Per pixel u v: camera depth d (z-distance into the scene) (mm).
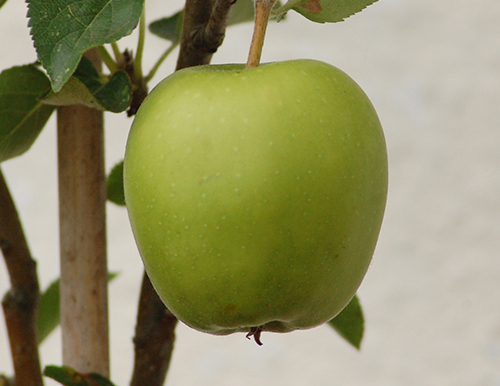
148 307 880
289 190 819
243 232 821
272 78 827
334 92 831
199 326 848
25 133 893
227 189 819
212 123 821
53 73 812
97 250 898
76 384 876
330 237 827
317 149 821
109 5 819
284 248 824
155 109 830
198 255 826
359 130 830
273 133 819
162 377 886
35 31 814
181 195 822
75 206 896
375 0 854
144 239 834
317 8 856
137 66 878
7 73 875
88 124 893
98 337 899
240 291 831
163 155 824
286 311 838
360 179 829
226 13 844
